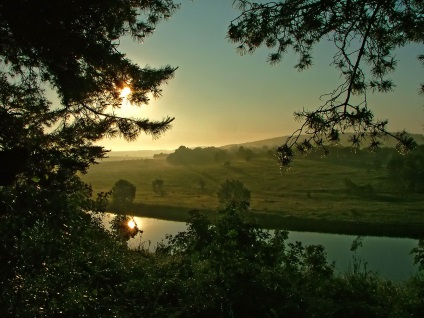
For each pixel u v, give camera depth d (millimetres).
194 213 8969
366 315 6895
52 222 5996
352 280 8508
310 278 8484
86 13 6152
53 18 5711
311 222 60406
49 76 7434
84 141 7414
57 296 5160
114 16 6840
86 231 8539
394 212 68375
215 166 175375
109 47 6820
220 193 83250
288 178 128750
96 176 156625
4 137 6316
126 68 7199
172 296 7316
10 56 6902
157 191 107188
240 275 7477
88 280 6434
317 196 94375
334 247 36188
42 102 7543
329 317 6809
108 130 7441
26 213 5477
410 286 7602
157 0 7504
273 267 8305
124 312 6152
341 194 95812
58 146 7023
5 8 5375
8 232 5188
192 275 8070
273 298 7121
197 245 8562
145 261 10141
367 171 124438
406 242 43031
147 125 7445
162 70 7641
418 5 5145
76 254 6625
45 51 6270
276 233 9055
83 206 10445
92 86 7121
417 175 89188
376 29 5496
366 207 75188
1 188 5555
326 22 5469
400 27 5254
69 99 7246
